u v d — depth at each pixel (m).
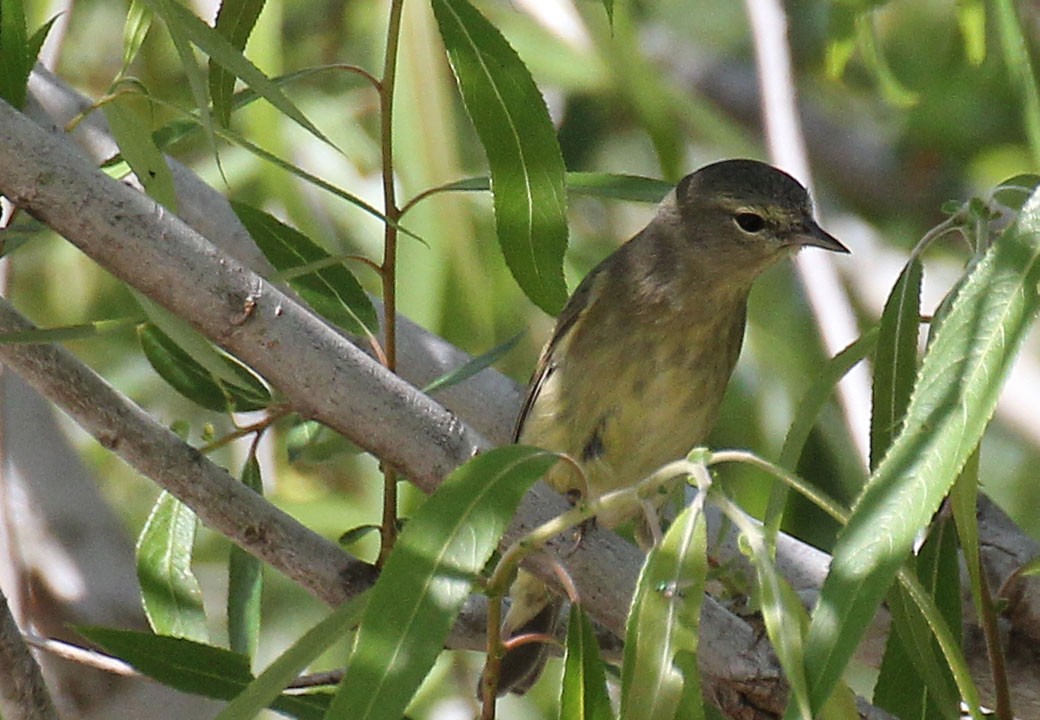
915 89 15.20
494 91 8.26
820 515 13.02
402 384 7.04
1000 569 9.05
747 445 13.56
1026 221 6.04
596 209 15.08
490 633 6.28
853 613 5.58
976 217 7.24
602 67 13.42
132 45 8.17
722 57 17.25
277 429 13.20
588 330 10.62
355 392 6.97
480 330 12.78
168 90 13.83
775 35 11.75
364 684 5.51
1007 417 13.66
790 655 5.46
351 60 14.12
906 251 15.93
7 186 6.61
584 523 7.36
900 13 15.27
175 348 9.06
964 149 15.79
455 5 8.19
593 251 14.63
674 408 10.62
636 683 5.69
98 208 6.68
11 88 8.05
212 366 7.07
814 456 13.28
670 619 5.70
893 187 16.45
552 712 13.56
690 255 10.66
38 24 11.66
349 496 13.12
